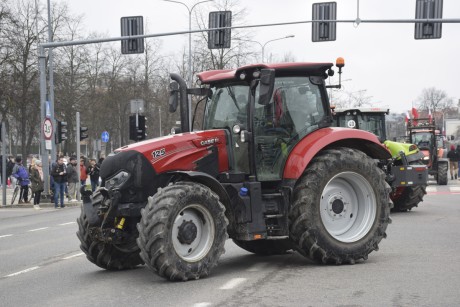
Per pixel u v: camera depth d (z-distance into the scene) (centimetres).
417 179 1628
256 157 863
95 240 858
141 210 779
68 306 671
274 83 859
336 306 623
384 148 943
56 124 2731
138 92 5662
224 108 902
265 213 845
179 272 759
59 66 4656
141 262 909
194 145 841
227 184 835
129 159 805
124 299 692
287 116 890
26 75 4531
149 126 5772
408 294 669
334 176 869
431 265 844
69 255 1100
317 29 2450
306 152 866
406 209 1708
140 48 2480
